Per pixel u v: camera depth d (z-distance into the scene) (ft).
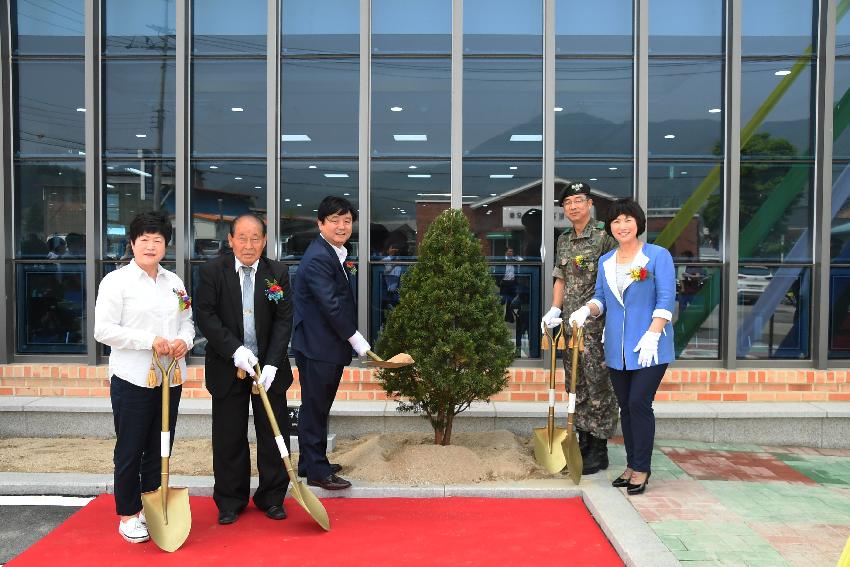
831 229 19.06
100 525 12.64
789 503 13.42
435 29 19.29
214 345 12.42
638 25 18.97
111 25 19.40
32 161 19.39
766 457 16.70
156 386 11.79
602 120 19.25
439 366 15.37
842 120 19.07
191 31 19.38
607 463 15.72
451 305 15.38
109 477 14.75
